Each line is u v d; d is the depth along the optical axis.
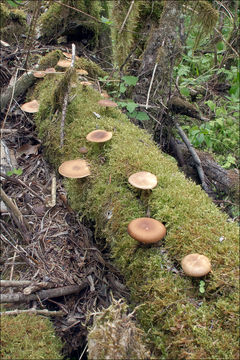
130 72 1.20
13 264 0.63
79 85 0.94
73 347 0.57
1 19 1.24
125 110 1.05
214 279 0.44
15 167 0.87
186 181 0.62
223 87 1.52
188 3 1.02
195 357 0.39
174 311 0.44
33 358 0.47
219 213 0.55
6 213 0.71
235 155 1.22
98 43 1.38
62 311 0.59
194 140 1.16
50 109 0.90
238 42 1.36
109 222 0.61
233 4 1.55
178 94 1.18
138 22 1.17
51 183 0.83
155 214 0.55
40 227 0.71
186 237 0.50
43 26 1.29
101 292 0.63
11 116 1.02
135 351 0.41
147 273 0.50
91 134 0.71
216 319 0.41
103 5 1.43
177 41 1.07
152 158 0.66
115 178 0.65
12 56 1.15
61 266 0.64
